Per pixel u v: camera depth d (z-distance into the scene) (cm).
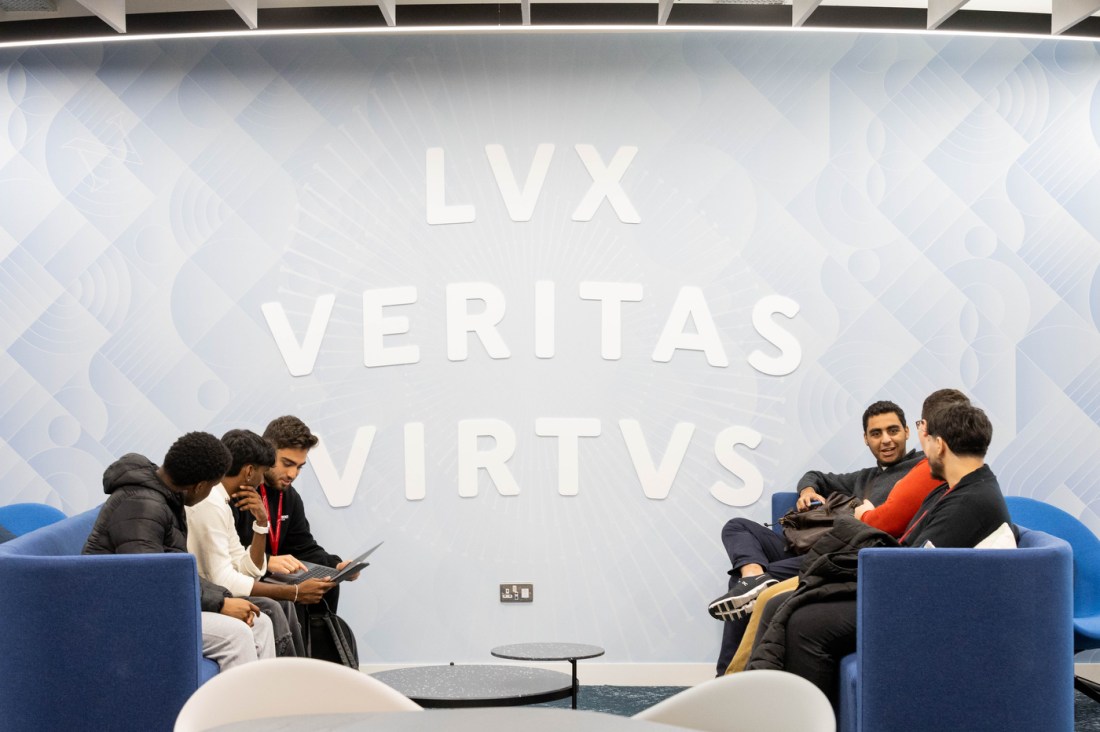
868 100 570
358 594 561
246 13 516
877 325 566
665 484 562
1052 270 567
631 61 571
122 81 573
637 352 566
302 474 563
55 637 350
